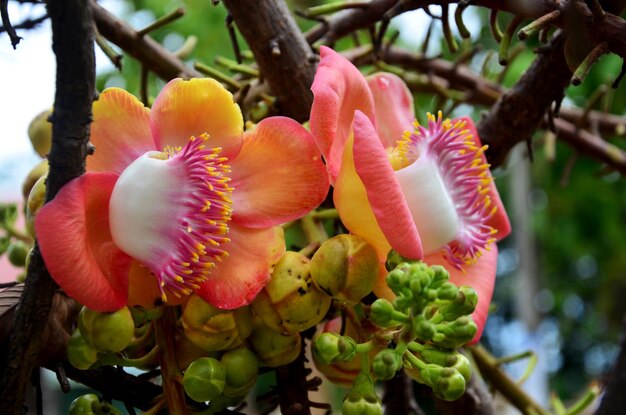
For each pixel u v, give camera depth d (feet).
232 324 1.65
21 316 1.58
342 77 1.71
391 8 2.03
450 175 1.77
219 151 1.66
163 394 1.72
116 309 1.61
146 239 1.62
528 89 1.98
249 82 2.10
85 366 1.66
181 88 1.67
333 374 1.74
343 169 1.66
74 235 1.55
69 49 1.44
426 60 2.55
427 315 1.60
